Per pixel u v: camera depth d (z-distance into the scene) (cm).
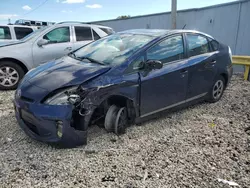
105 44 402
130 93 330
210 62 452
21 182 246
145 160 290
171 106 398
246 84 676
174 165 283
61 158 287
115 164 280
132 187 244
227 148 324
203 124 399
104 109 330
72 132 290
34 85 308
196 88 435
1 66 558
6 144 314
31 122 295
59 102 283
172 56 389
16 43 590
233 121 416
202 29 1085
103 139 332
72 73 315
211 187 248
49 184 245
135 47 358
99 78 305
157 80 359
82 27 674
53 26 631
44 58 605
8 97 517
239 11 880
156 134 357
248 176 268
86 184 246
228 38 946
